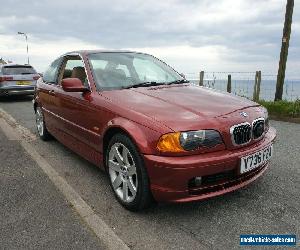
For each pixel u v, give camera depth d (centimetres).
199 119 298
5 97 1467
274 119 788
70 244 272
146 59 473
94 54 445
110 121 337
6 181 411
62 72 502
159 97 348
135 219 311
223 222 302
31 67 1387
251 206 330
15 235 287
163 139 285
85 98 390
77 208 333
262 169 348
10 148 564
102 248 266
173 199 290
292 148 524
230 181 305
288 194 356
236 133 305
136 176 308
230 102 347
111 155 345
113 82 399
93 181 407
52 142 598
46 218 315
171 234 285
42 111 576
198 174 283
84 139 405
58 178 416
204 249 262
